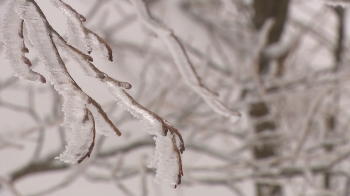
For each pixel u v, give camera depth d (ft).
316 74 18.11
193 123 17.71
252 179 15.74
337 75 15.33
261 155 19.71
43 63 2.96
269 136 17.51
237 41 22.03
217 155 16.56
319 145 16.26
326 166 15.66
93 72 3.11
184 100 19.15
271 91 18.16
